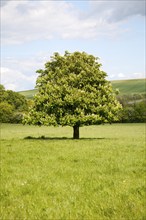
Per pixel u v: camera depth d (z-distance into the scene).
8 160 21.30
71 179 14.69
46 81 43.53
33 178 15.07
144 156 22.64
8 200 11.47
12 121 119.56
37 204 10.79
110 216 9.23
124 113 117.00
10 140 37.69
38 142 33.94
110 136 54.62
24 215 9.55
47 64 45.09
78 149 26.91
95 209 9.95
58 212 9.73
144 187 12.71
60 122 40.91
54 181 14.48
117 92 44.41
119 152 24.75
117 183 13.75
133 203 10.13
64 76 43.16
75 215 9.45
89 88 42.28
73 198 11.38
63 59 44.84
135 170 16.95
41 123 41.41
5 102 134.38
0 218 9.31
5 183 14.22
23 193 12.56
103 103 42.56
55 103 40.53
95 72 43.41
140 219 8.70
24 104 140.88
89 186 13.26
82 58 44.94
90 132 70.75
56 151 25.66
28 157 22.48
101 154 23.67
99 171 16.75
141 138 43.97
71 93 40.91
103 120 42.16
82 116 40.44
